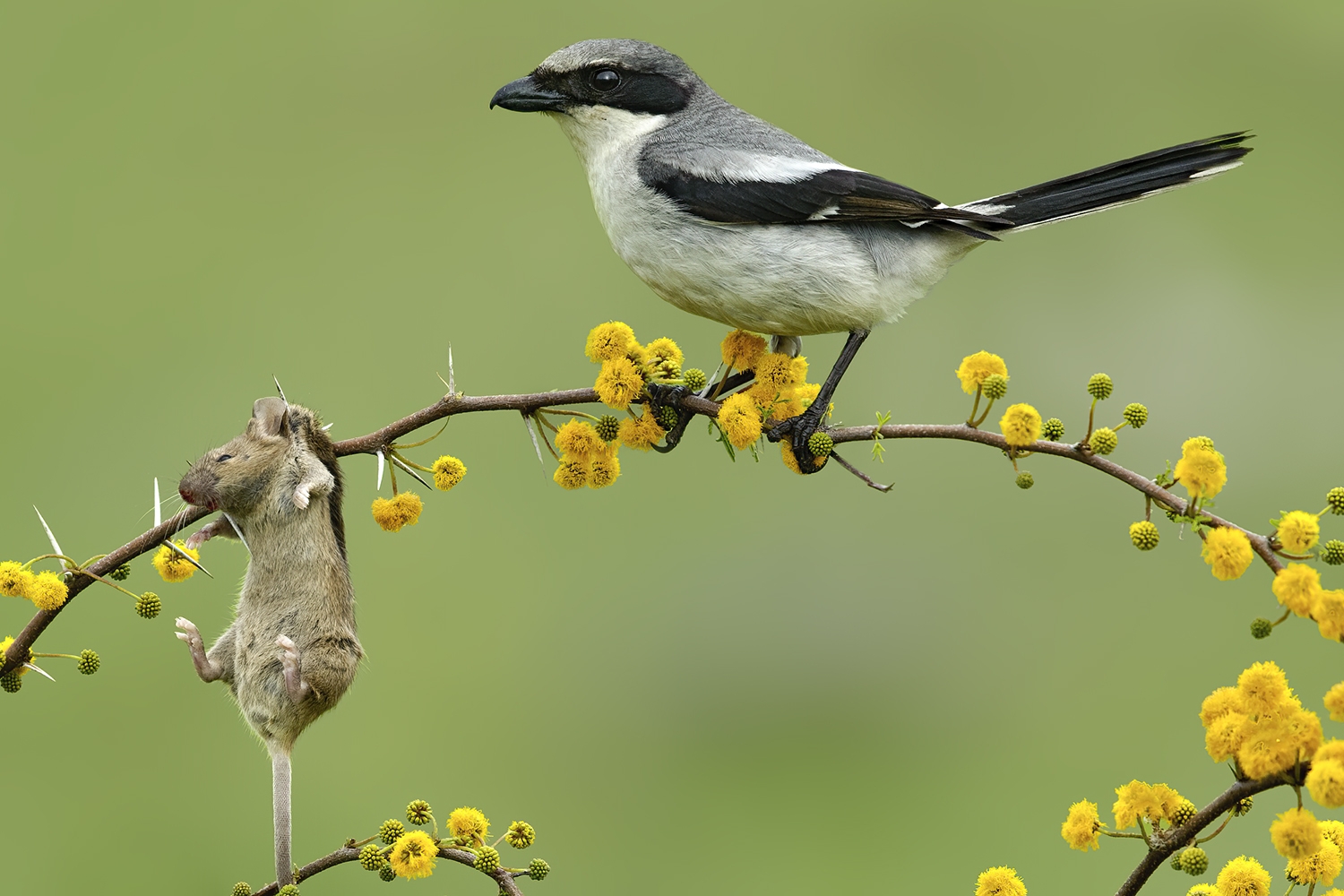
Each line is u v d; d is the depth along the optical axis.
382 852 5.98
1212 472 5.41
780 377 7.50
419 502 6.61
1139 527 5.50
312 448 7.00
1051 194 8.52
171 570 6.32
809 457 7.46
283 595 6.82
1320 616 4.86
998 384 6.04
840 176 8.20
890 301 8.30
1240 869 5.25
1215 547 5.16
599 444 6.80
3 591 5.99
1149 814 5.31
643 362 6.95
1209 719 5.10
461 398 6.72
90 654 6.12
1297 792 4.79
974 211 8.47
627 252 8.62
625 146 8.72
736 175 8.21
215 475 6.70
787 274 8.13
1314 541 5.06
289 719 6.71
